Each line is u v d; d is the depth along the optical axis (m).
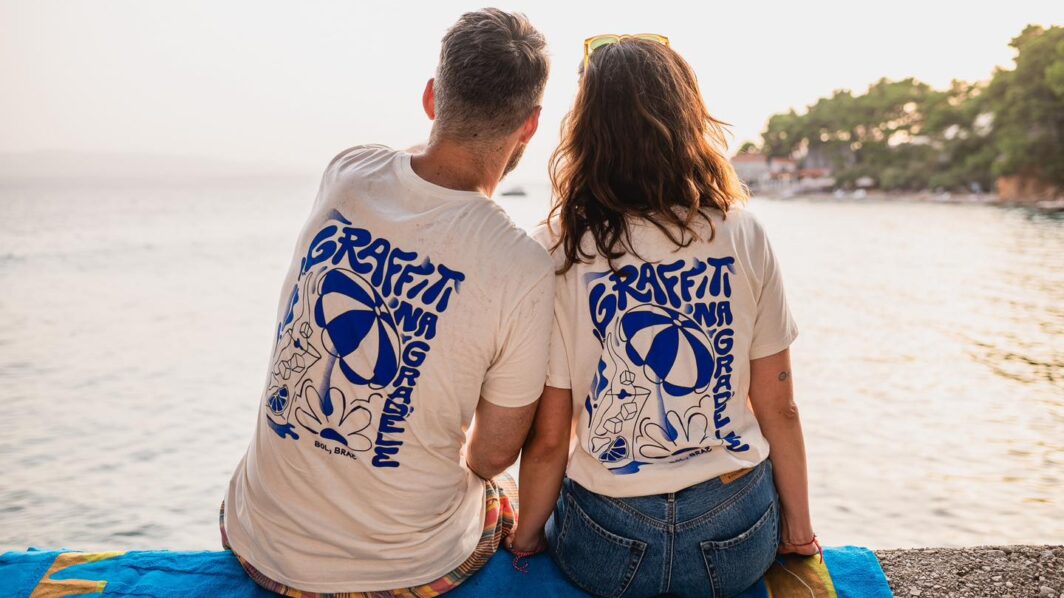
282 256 42.16
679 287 1.76
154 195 149.00
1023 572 2.07
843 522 8.09
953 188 107.44
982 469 9.62
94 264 38.16
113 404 12.88
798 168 155.62
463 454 1.95
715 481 1.77
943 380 15.03
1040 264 37.53
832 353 18.19
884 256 42.91
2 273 34.66
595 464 1.82
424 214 1.63
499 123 1.65
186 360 16.83
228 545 2.02
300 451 1.67
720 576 1.79
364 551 1.72
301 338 1.63
